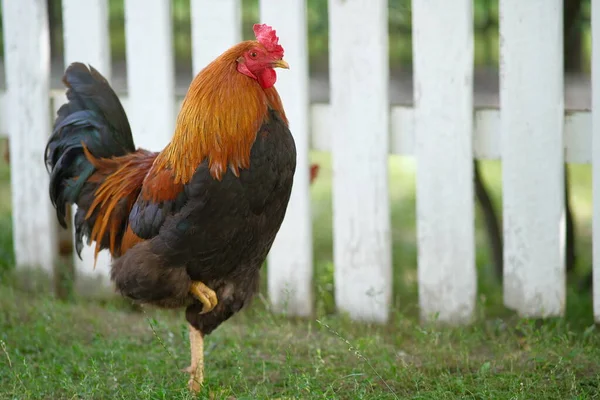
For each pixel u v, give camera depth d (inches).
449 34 240.4
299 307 273.1
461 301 256.4
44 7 278.5
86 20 275.1
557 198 241.0
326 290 285.9
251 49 187.0
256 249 197.3
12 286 294.5
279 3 253.8
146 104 275.1
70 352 234.1
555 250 244.5
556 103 235.1
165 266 192.9
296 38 254.8
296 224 267.4
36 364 227.8
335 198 262.8
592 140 236.5
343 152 258.5
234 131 183.2
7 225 369.4
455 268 254.8
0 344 235.6
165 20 268.4
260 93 188.1
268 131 186.2
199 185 183.6
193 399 201.6
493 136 247.4
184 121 187.5
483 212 309.0
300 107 259.1
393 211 423.8
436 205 252.4
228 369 226.2
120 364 225.1
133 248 196.5
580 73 317.4
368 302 265.4
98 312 273.4
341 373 218.7
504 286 252.5
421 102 246.7
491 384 203.9
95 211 221.0
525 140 239.9
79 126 223.5
